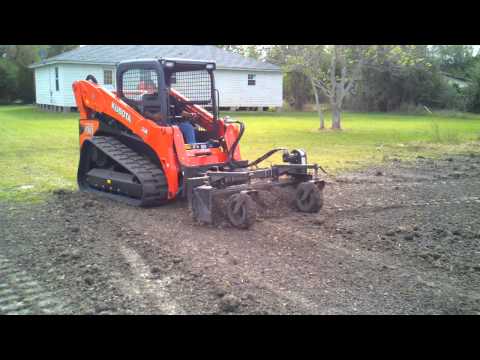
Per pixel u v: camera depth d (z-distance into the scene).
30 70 43.47
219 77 32.03
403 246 5.96
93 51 29.50
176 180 7.40
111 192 8.29
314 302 4.40
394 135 19.22
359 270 5.15
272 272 5.05
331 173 11.01
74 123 22.38
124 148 8.11
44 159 12.52
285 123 24.75
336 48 20.95
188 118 8.27
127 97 8.31
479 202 8.26
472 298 4.52
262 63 33.78
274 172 7.18
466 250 5.83
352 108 41.91
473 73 38.16
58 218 7.03
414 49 21.48
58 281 4.84
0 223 6.78
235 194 6.43
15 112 29.50
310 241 6.05
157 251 5.64
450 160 12.97
